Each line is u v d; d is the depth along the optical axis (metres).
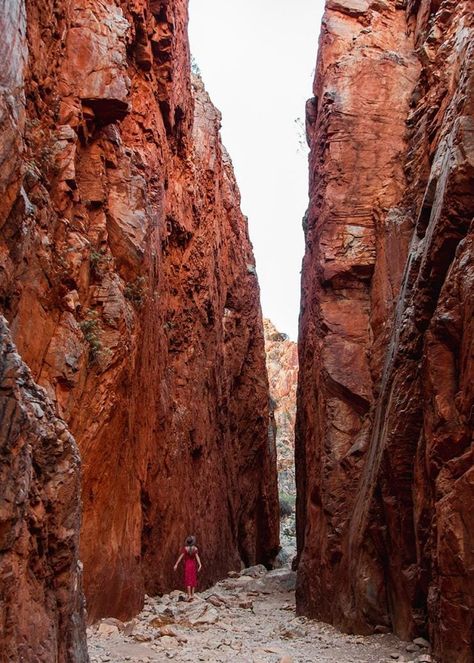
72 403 9.45
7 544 4.52
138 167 13.45
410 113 15.30
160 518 14.71
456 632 7.75
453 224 9.27
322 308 14.39
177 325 17.88
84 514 10.09
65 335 9.45
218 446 21.97
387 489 10.57
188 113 20.08
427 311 10.13
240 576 21.23
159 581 14.37
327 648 9.95
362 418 13.47
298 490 19.09
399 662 8.70
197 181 20.81
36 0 10.09
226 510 22.73
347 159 15.12
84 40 11.56
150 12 15.99
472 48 9.84
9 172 7.36
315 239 15.78
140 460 12.83
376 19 16.81
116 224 11.82
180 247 18.83
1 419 4.54
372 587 10.85
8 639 4.42
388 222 13.98
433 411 8.81
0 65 7.43
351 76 15.70
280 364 69.94
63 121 10.82
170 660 8.79
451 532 7.86
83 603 6.05
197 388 18.88
